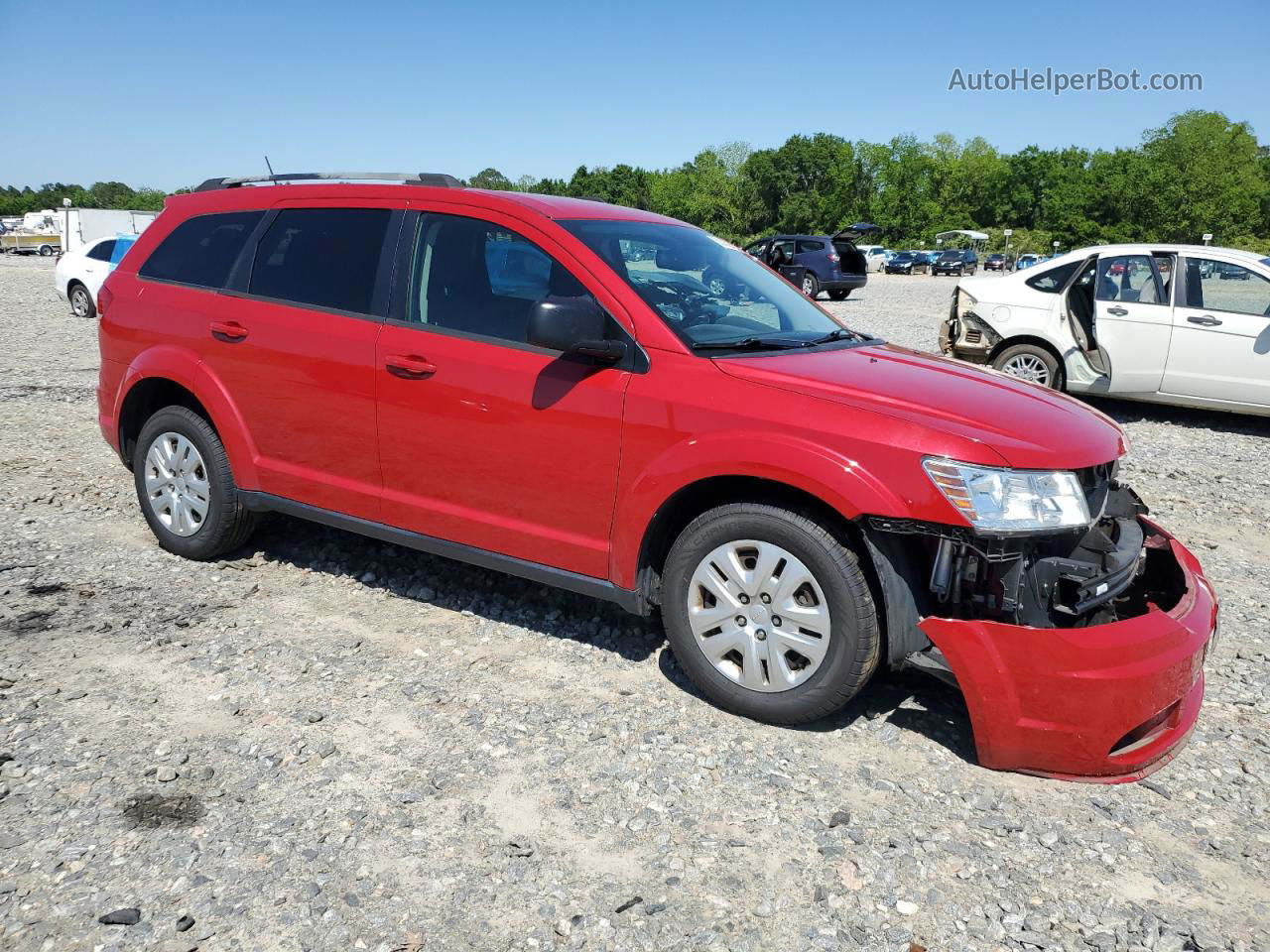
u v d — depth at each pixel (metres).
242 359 4.45
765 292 4.29
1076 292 9.59
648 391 3.45
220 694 3.53
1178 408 10.45
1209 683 3.94
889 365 3.71
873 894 2.59
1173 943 2.45
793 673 3.33
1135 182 100.31
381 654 3.91
